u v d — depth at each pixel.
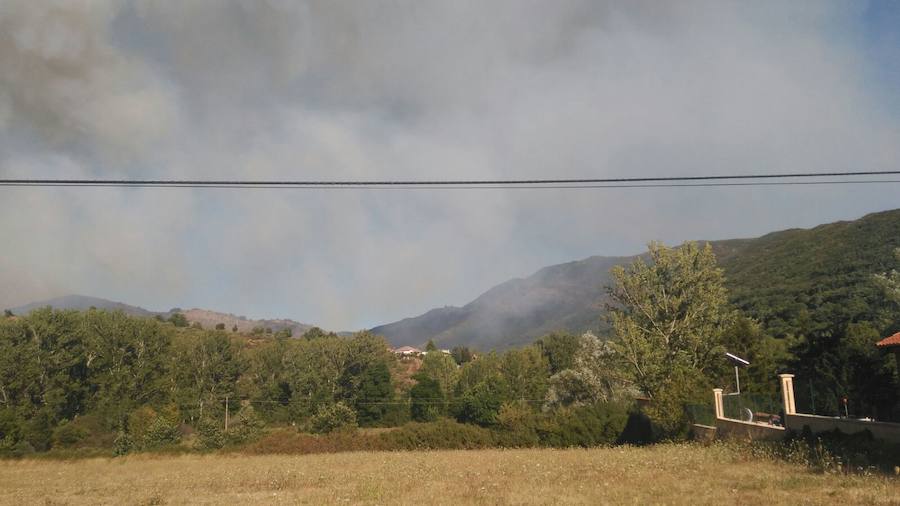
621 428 40.81
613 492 16.14
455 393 91.00
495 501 15.46
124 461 40.81
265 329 181.62
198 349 81.25
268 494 19.84
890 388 33.56
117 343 74.31
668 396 37.62
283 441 44.00
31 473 33.31
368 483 21.00
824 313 61.78
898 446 20.16
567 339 94.69
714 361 50.22
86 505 18.41
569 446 41.00
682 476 19.14
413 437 43.69
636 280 53.50
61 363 69.50
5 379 65.31
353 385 86.12
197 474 28.58
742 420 32.34
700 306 51.66
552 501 14.99
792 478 17.25
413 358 152.75
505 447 42.16
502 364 89.75
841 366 35.59
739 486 16.50
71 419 70.00
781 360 50.22
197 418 75.06
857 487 15.38
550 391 58.00
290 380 84.56
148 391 74.56
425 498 16.64
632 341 49.41
